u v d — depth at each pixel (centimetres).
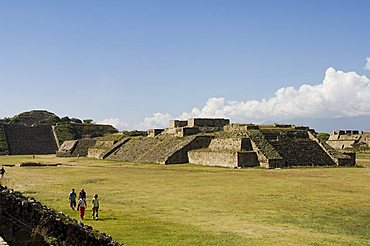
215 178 5691
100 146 12569
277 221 2980
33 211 1548
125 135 12700
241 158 7388
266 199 3916
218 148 8419
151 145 10300
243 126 9075
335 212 3291
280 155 7581
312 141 8462
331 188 4591
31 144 15575
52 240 1439
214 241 2431
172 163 8556
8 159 11344
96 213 3066
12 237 1392
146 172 6794
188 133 10094
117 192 4497
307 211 3331
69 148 13262
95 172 6956
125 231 2650
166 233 2602
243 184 5003
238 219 3036
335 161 7844
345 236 2581
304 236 2567
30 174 6675
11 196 1522
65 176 6328
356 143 12519
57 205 3600
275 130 8750
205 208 3481
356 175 5928
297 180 5338
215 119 11238
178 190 4594
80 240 1628
